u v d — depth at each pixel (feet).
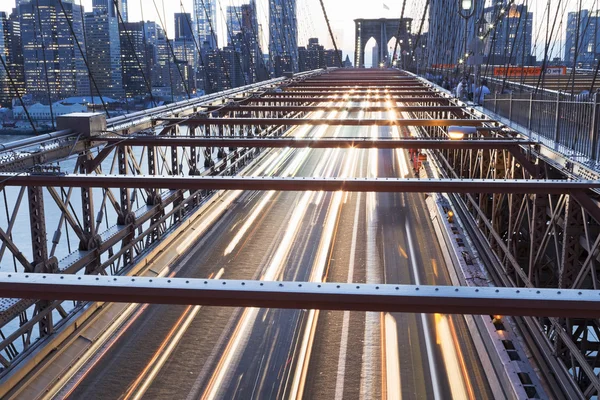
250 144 78.23
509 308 25.75
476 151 100.22
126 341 62.54
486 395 52.16
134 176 55.42
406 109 127.75
